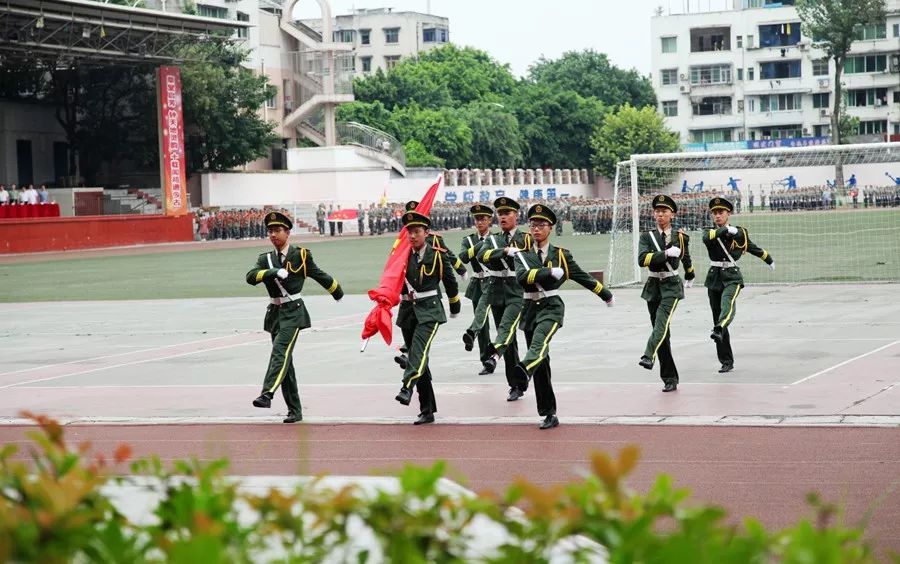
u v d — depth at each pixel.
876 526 8.03
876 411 12.49
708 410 12.98
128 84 66.00
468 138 95.75
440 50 111.12
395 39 123.88
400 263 13.26
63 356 20.17
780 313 23.45
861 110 104.50
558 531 3.52
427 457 11.01
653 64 110.12
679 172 60.66
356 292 32.03
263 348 20.48
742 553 3.29
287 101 81.94
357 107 92.25
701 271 37.16
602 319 23.38
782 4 108.81
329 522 3.72
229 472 10.44
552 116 109.38
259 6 87.88
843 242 47.72
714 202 16.27
